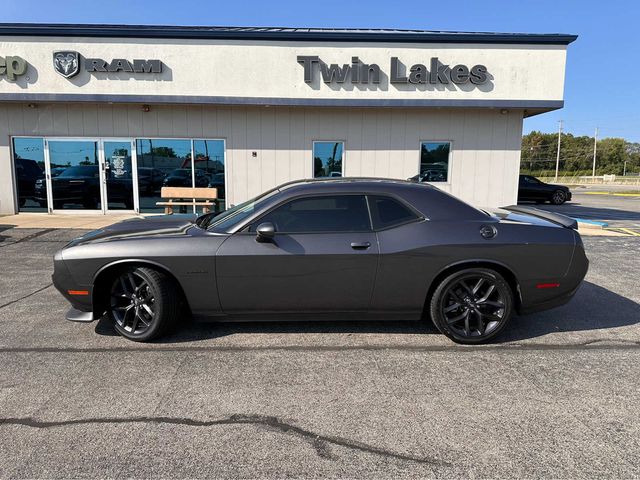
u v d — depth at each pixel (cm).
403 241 384
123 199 1183
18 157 1155
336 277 383
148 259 379
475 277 389
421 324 444
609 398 303
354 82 1094
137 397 299
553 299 402
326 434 260
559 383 324
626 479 223
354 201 397
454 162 1188
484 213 412
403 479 223
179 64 1078
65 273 386
